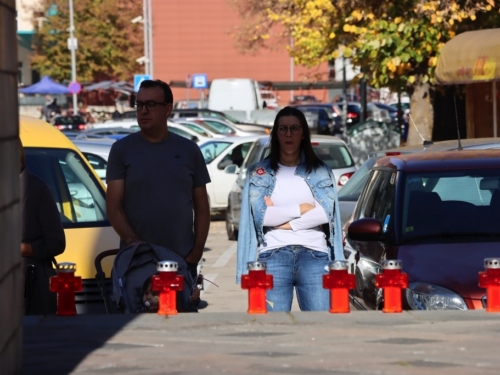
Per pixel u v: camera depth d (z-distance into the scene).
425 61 35.88
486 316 10.77
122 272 11.48
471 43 30.03
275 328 10.35
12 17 8.61
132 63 118.94
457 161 14.88
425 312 11.02
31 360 9.23
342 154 31.89
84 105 119.19
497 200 14.15
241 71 118.69
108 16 117.88
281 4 51.69
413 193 14.29
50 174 16.61
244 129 63.44
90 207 16.22
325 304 12.55
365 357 9.15
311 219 12.54
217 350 9.48
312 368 8.80
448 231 13.66
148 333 10.20
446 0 33.34
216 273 25.55
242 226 12.80
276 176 12.68
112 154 12.09
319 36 49.16
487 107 36.19
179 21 118.06
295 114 12.62
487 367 8.78
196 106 97.69
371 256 14.07
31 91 98.19
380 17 35.72
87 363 9.08
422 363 8.93
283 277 12.58
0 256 7.81
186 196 12.15
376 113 85.50
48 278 12.76
